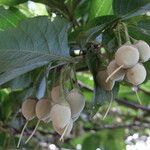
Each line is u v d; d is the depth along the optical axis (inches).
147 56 10.1
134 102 21.6
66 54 10.6
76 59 10.9
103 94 11.3
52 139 20.0
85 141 25.2
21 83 12.5
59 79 10.7
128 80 10.0
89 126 22.5
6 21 12.2
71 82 10.7
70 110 9.9
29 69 10.8
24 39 9.7
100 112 22.1
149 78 12.5
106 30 11.1
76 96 10.2
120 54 9.6
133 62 9.6
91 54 11.1
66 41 10.5
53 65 11.2
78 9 13.7
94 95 11.2
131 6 10.9
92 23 10.8
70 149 21.6
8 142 16.0
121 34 11.0
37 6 12.8
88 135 25.3
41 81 11.9
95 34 11.1
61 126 9.6
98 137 25.3
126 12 11.0
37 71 12.1
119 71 9.8
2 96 15.6
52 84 11.0
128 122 25.7
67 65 10.8
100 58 11.1
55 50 10.4
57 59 10.6
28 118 10.9
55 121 9.6
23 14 12.5
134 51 9.7
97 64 11.1
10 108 15.7
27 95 13.2
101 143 25.4
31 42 9.9
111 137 25.4
